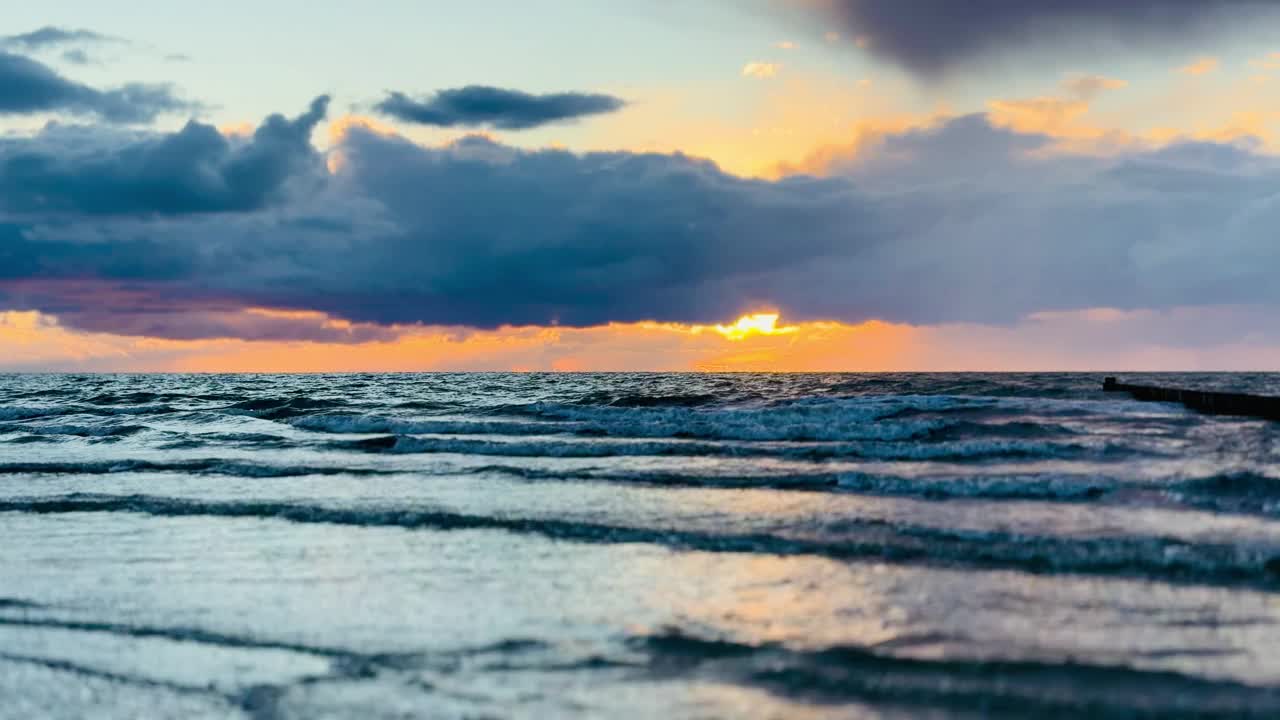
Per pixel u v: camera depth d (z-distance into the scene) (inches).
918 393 2126.0
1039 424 1131.9
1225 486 668.7
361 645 366.6
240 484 788.6
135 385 3722.9
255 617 407.2
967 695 301.4
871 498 670.5
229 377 5841.5
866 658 336.8
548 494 709.3
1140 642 348.2
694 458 923.4
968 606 398.3
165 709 309.6
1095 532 533.0
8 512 669.3
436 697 311.9
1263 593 408.8
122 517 640.4
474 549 525.0
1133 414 1384.1
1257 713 282.7
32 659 360.2
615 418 1387.8
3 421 1582.2
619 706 300.7
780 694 306.7
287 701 312.7
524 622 390.9
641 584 445.7
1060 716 284.8
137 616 412.5
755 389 2470.5
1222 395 1488.7
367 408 1796.3
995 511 608.1
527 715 295.6
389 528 586.2
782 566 473.7
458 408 1779.0
